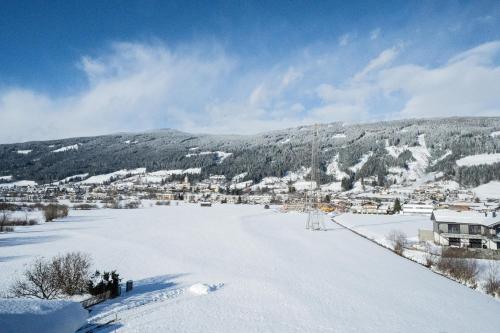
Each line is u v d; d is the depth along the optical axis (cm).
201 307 2986
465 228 6397
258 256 5391
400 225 10294
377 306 3203
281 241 7031
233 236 7550
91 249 5734
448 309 3231
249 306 3066
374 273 4497
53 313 1320
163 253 5422
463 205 13212
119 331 2408
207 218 11800
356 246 6694
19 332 1141
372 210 15425
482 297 3750
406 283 4066
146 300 3091
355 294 3531
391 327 2733
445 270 4781
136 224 9669
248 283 3781
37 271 3238
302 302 3219
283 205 17238
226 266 4619
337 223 10962
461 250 5553
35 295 3034
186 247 6041
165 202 19788
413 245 6450
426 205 14525
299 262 5028
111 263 4659
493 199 18775
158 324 2573
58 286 3139
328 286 3791
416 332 2664
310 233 8456
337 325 2725
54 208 11056
